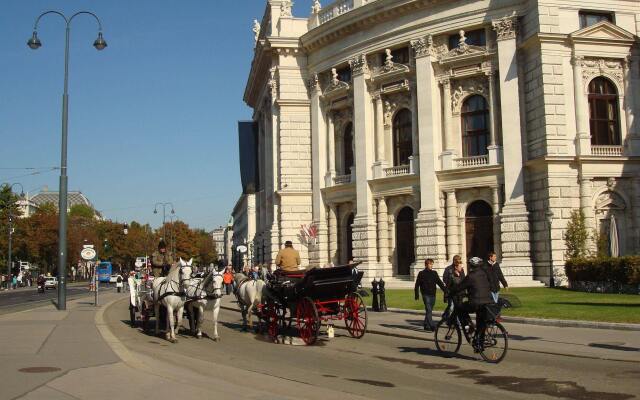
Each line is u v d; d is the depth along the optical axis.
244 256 98.50
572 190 40.97
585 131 41.59
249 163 68.56
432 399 11.33
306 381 13.15
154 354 17.33
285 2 58.47
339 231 54.31
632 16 43.44
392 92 49.91
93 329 21.86
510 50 43.69
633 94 42.88
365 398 11.22
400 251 49.31
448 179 45.78
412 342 19.97
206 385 11.73
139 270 27.98
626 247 41.41
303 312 19.98
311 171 56.66
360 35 51.53
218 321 29.08
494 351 15.52
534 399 11.34
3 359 14.70
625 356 15.75
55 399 10.25
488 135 45.62
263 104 66.94
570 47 42.09
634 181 41.72
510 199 42.91
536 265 41.88
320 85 56.16
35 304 42.28
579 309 24.98
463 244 45.41
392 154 50.38
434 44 47.41
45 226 111.56
